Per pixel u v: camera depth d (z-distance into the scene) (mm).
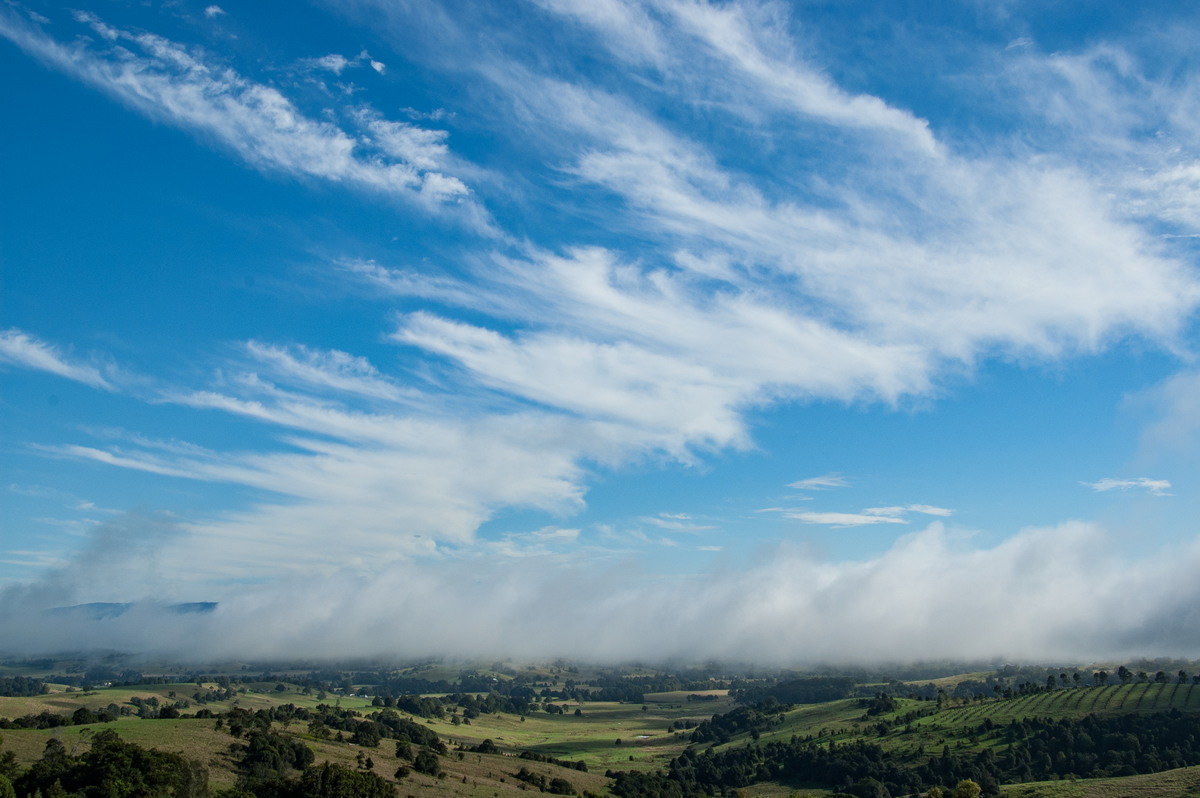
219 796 114375
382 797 127312
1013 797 162625
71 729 146625
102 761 105250
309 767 132750
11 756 109875
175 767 111188
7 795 92438
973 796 165625
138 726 154500
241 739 155875
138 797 100000
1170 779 152375
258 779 129250
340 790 121312
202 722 163625
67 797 96188
